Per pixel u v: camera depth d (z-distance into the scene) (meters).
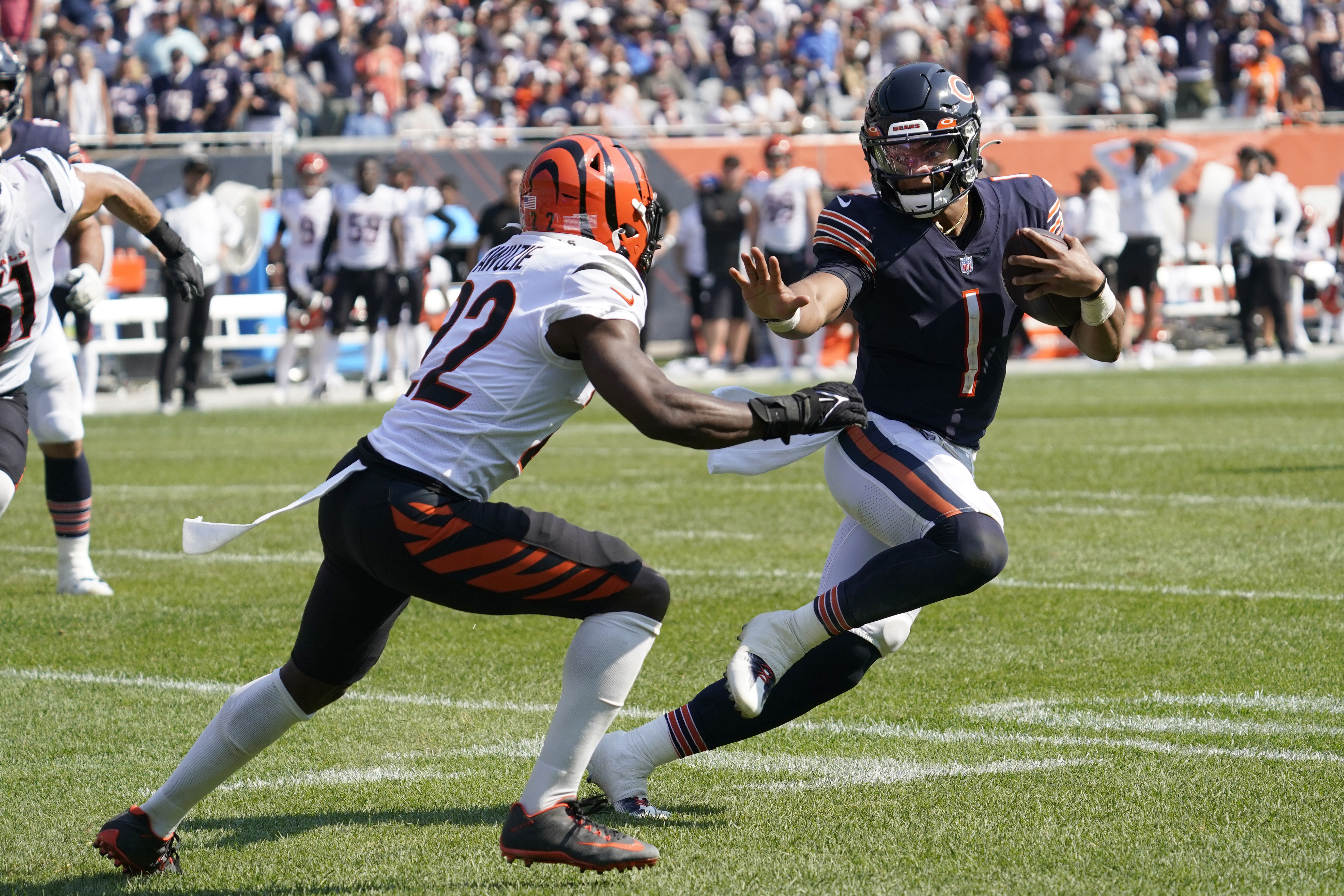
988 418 14.30
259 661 19.48
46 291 17.14
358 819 13.51
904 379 14.00
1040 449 39.72
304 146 60.50
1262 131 68.56
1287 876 11.36
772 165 58.81
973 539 12.73
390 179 55.34
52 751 15.68
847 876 11.70
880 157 13.48
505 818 13.48
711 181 61.12
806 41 79.25
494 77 73.12
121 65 66.75
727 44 80.25
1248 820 12.68
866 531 14.18
